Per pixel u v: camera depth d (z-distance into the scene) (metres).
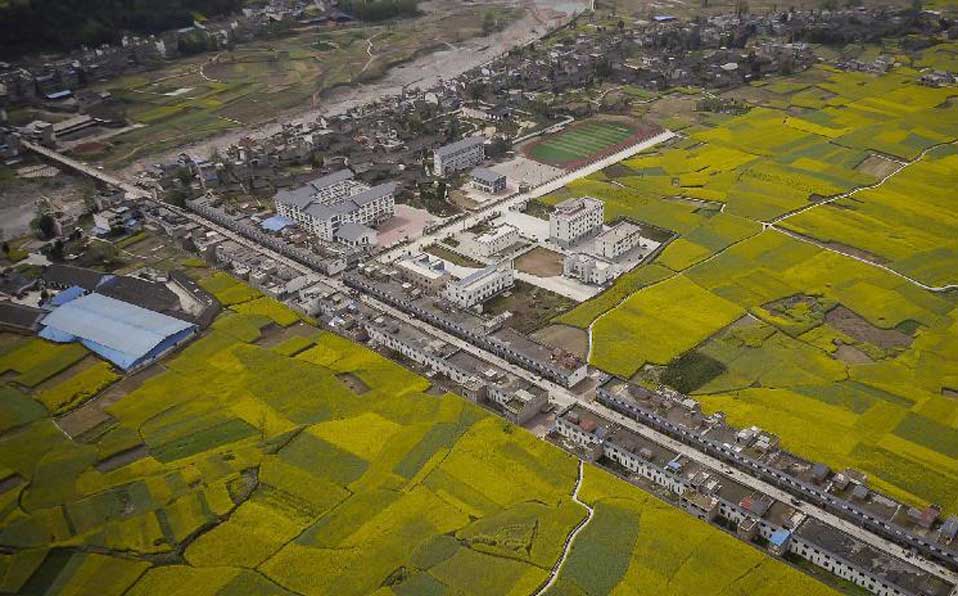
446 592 196.50
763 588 194.50
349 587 198.88
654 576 198.50
